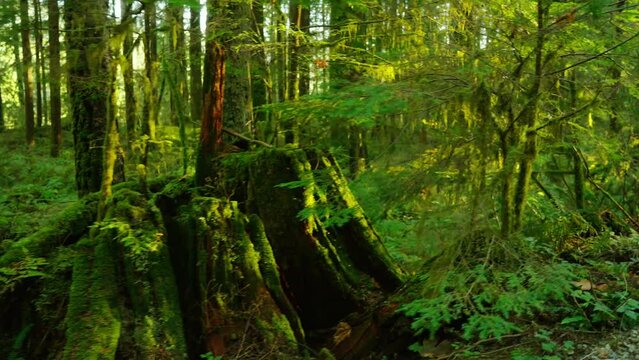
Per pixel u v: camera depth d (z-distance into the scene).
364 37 6.78
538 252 4.68
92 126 7.04
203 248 4.79
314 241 5.20
